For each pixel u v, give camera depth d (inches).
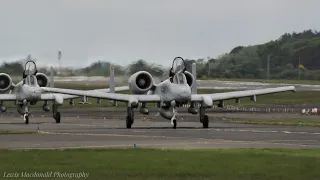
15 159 2947.8
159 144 3806.6
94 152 3218.5
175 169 2687.0
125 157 3029.0
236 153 3198.8
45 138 4261.8
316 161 2913.4
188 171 2640.3
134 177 2504.9
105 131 5019.7
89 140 4094.5
